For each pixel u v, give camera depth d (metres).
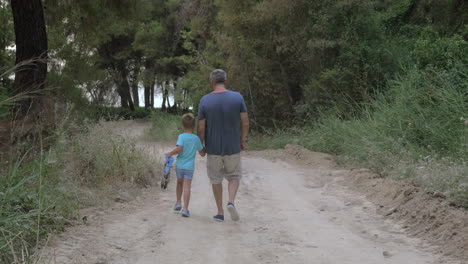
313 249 4.27
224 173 5.57
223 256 4.03
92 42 16.98
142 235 4.72
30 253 3.80
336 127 12.92
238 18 17.50
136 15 14.62
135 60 39.53
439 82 10.27
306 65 16.81
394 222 5.36
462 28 15.73
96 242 4.36
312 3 16.23
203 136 5.55
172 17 35.22
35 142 6.10
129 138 8.81
